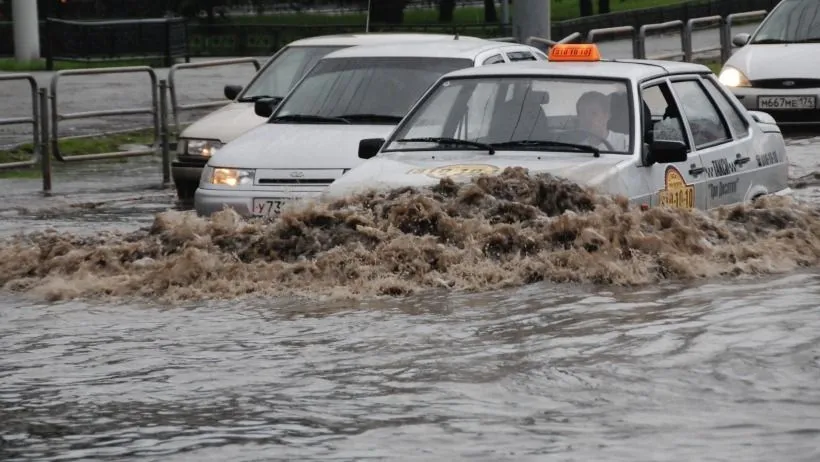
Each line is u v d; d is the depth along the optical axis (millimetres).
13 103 60250
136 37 107688
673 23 65250
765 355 16391
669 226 22328
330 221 22578
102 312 20500
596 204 22219
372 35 39281
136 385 16156
